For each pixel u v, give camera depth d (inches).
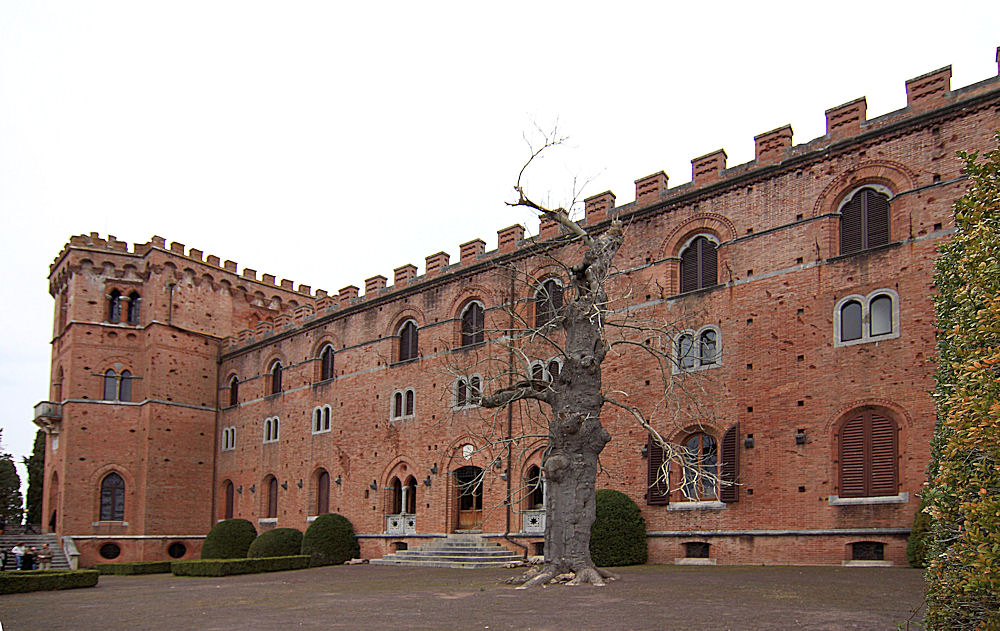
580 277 998.4
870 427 1036.5
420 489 1610.5
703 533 1168.2
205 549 1910.7
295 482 1925.4
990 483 411.8
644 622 605.3
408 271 1750.7
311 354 1958.7
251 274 2404.0
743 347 1178.0
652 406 1266.0
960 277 539.8
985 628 401.7
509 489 1434.5
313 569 1514.5
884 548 995.3
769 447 1125.1
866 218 1094.4
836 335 1085.8
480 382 1521.9
